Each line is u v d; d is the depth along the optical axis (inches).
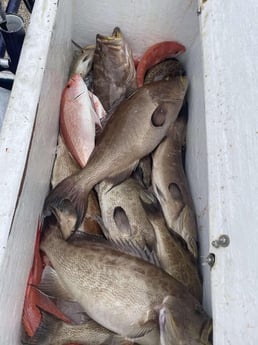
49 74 45.3
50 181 51.7
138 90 51.7
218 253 33.2
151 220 47.6
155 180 50.3
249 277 31.0
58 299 43.9
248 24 41.4
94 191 49.2
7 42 53.2
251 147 35.5
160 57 59.6
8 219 35.2
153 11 56.6
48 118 47.1
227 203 34.9
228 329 30.5
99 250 42.9
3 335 36.0
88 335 43.1
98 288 41.7
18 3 59.7
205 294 43.4
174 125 53.0
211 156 37.4
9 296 37.2
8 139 38.5
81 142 51.7
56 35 47.0
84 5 55.9
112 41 55.4
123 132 49.2
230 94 39.3
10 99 40.3
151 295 40.5
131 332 41.0
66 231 45.6
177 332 38.5
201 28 43.9
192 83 55.1
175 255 46.2
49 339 42.8
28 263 43.8
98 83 57.0
